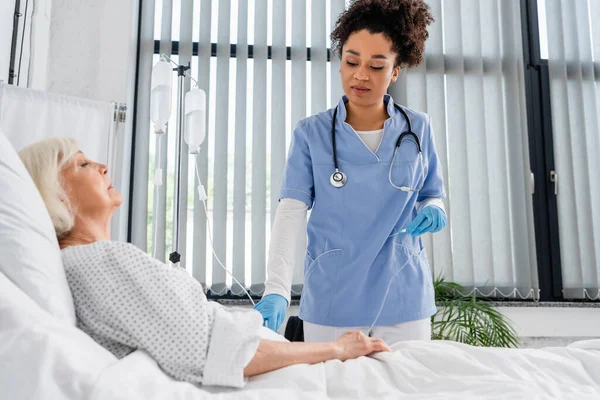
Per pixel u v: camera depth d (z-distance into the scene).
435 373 0.83
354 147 1.47
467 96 2.78
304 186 1.49
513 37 2.82
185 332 0.76
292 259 1.41
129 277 0.80
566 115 2.79
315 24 2.72
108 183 1.01
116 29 2.54
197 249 2.48
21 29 2.20
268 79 2.67
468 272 2.60
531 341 2.61
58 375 0.60
